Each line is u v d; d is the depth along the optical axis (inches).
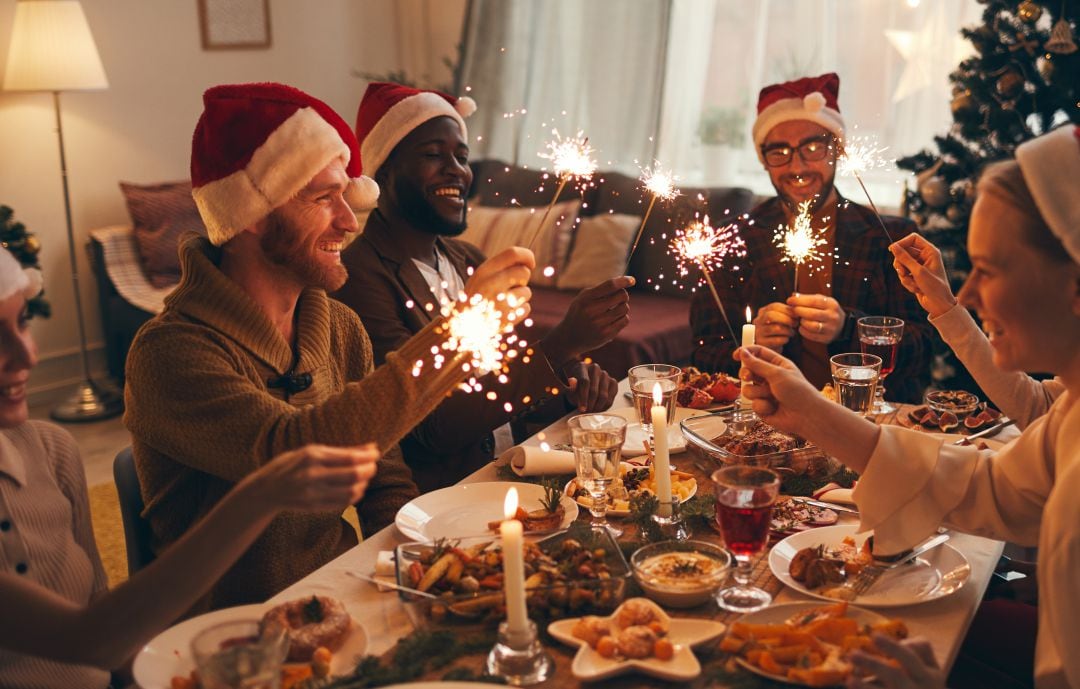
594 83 201.2
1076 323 44.6
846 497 59.6
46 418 172.1
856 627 44.2
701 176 192.7
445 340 56.3
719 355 100.6
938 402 76.4
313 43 222.7
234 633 39.4
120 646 39.3
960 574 50.6
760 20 177.9
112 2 185.0
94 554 59.4
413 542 56.0
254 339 62.9
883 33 167.2
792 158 99.1
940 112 164.9
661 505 56.0
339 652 45.4
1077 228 41.6
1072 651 42.8
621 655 43.5
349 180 68.2
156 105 194.7
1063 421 48.1
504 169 196.1
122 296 175.0
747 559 49.8
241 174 61.3
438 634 45.5
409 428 57.4
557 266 174.2
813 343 96.0
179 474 62.7
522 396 75.1
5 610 39.8
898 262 69.4
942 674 40.8
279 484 39.1
